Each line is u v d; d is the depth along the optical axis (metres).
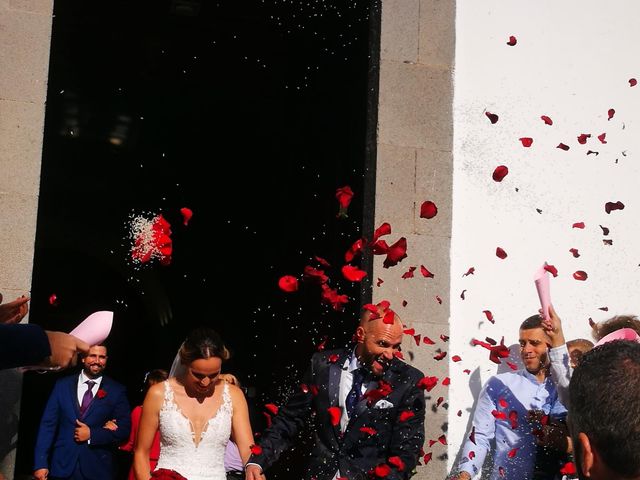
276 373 9.23
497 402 5.13
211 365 4.49
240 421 4.68
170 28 8.93
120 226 12.43
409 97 5.56
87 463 5.81
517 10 5.80
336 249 6.79
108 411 5.90
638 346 1.79
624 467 1.68
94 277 12.82
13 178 4.94
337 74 7.19
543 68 5.79
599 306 5.65
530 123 5.71
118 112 10.88
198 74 9.73
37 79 5.04
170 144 11.43
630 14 5.96
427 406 5.29
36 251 12.63
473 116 5.64
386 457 4.54
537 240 5.61
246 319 11.31
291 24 8.22
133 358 12.86
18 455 11.38
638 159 5.83
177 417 4.52
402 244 4.45
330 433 4.53
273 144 10.34
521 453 5.02
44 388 11.61
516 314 5.51
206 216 11.88
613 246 5.71
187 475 4.48
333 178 7.32
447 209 5.50
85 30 9.04
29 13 5.07
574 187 5.72
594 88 5.84
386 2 5.61
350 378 4.58
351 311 5.79
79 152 11.73
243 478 6.05
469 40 5.71
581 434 1.73
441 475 5.23
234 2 8.23
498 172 4.68
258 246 11.04
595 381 1.73
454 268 5.46
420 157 5.52
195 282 12.27
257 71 9.53
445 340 5.36
